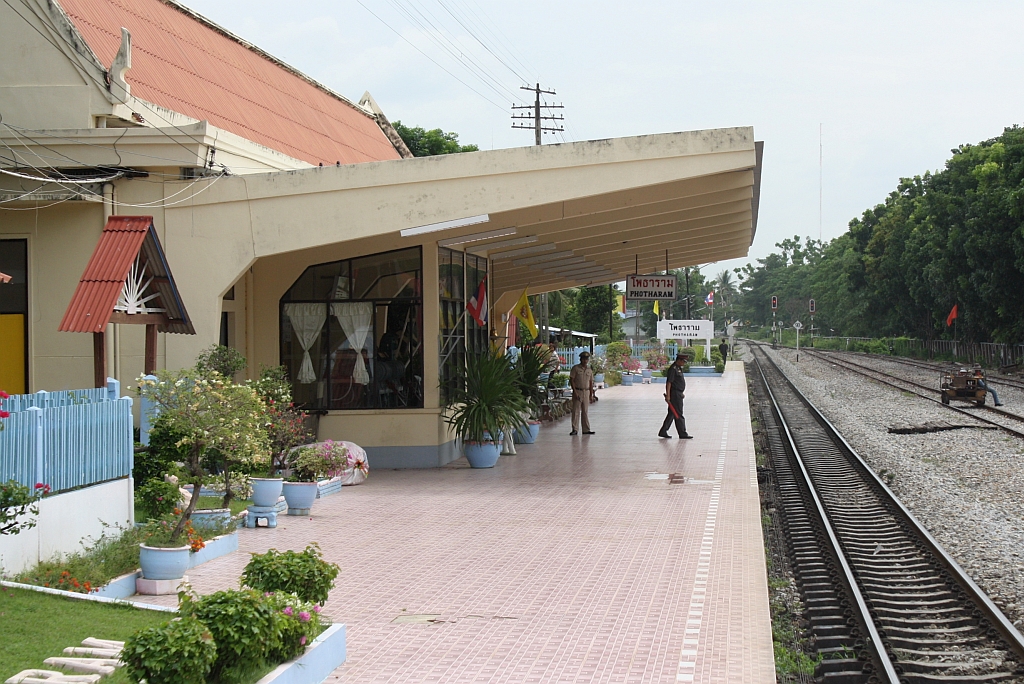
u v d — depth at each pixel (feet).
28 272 49.55
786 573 34.76
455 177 48.98
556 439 70.69
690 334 160.86
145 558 28.32
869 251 262.47
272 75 78.18
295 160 63.72
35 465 27.61
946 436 73.82
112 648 21.08
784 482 55.77
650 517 39.70
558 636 24.04
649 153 48.01
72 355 49.44
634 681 20.83
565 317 211.00
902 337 255.09
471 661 22.26
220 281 49.26
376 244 55.72
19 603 23.61
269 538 36.09
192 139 48.52
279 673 19.58
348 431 56.08
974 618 28.45
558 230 60.54
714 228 77.00
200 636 18.24
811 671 24.16
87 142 48.11
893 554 37.45
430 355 55.88
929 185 224.94
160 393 33.14
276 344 56.24
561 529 37.42
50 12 49.19
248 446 33.19
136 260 37.91
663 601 27.04
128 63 49.49
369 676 21.36
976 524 42.06
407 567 31.40
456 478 51.57
